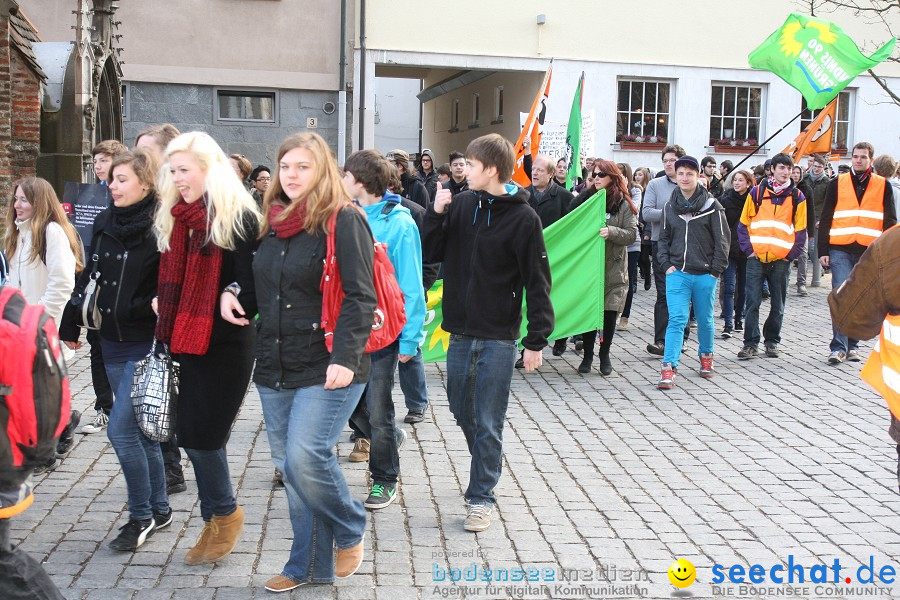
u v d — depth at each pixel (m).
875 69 22.09
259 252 4.19
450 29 19.86
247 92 19.00
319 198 4.05
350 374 3.96
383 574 4.55
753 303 10.22
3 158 11.52
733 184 11.66
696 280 8.80
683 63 21.11
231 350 4.38
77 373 8.69
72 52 12.33
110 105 14.17
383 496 5.47
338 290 4.08
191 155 4.24
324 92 19.19
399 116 34.19
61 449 6.27
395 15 19.55
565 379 9.18
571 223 9.20
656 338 10.36
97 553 4.72
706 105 21.34
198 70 18.62
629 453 6.70
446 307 5.24
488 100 23.73
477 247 5.08
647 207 10.65
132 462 4.69
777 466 6.42
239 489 5.74
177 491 5.60
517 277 5.11
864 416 7.82
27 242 6.25
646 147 21.09
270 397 4.18
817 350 10.73
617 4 20.64
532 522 5.29
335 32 19.03
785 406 8.14
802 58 10.68
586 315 9.26
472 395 5.21
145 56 18.45
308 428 4.06
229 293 4.24
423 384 7.30
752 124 21.86
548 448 6.80
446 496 5.70
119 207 4.70
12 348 3.16
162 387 4.39
